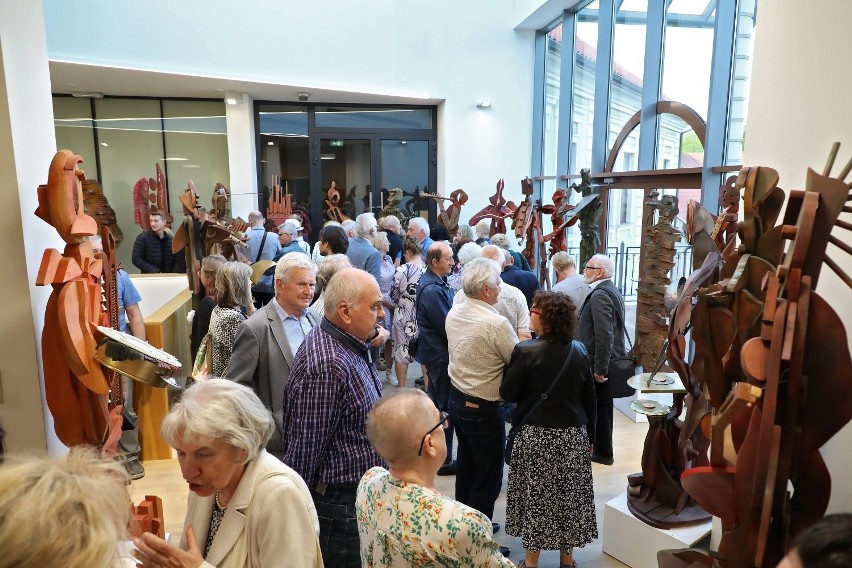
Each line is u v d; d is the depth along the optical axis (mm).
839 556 599
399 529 1145
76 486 682
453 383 2545
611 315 3268
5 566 598
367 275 1711
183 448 1104
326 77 7102
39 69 1701
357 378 1634
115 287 1801
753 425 1236
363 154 8211
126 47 6215
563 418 2248
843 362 1167
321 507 1609
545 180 7797
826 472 1212
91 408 1489
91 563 638
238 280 2523
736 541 1297
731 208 2191
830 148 1501
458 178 7879
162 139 7918
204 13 6480
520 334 3275
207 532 1245
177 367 1461
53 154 1799
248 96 7527
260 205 8102
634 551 2486
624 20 5449
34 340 1596
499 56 7715
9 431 1605
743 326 1440
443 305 3207
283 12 6793
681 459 2420
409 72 7449
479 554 1102
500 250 3842
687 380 2234
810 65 1557
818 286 1567
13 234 1546
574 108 6738
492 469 2520
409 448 1188
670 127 4719
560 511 2268
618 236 5602
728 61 3918
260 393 2037
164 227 5516
